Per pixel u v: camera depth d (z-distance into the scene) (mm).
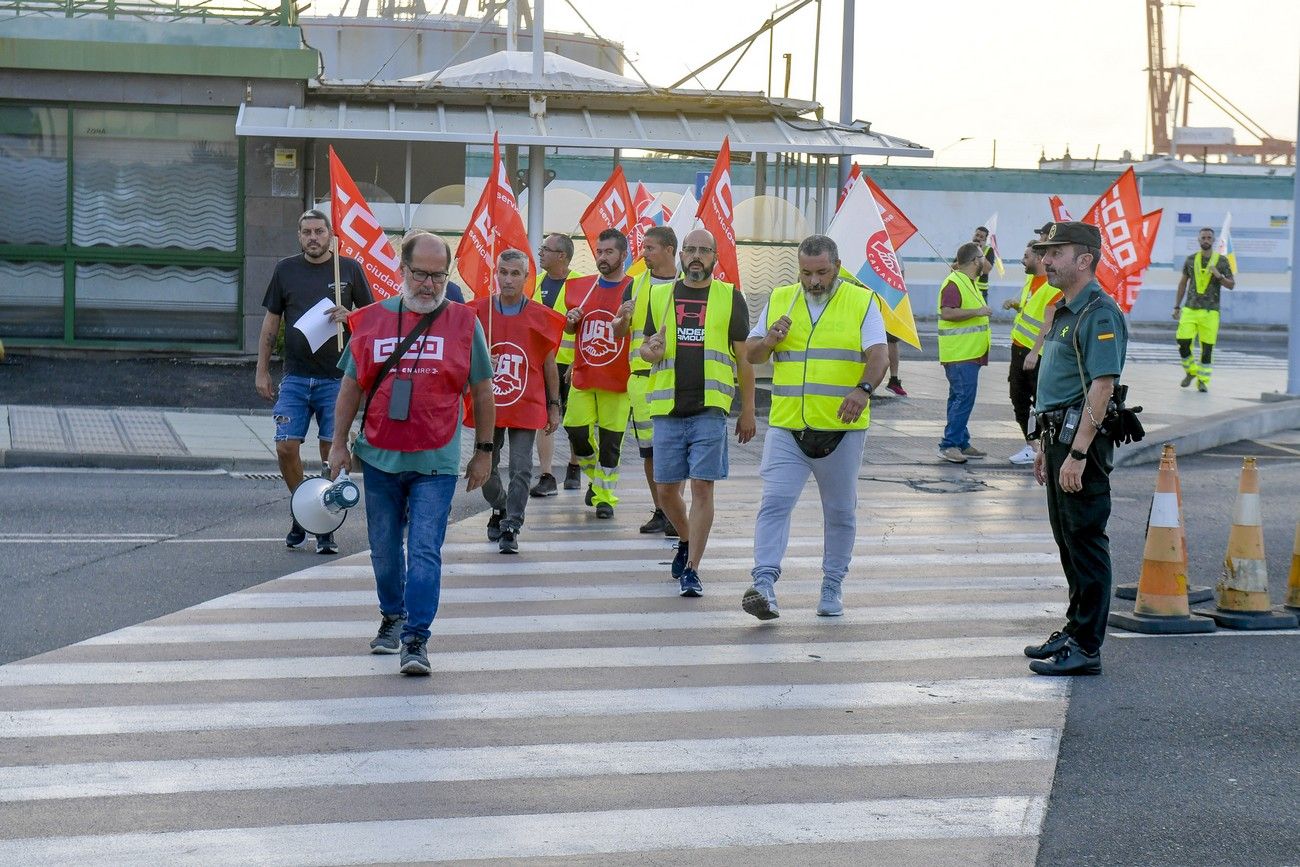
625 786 5742
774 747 6250
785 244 22047
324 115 20891
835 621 8531
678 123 22156
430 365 7195
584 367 11570
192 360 20766
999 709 6867
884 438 17359
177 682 7023
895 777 5906
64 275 20844
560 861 4992
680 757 6094
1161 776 5980
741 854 5086
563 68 24422
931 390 22562
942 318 15695
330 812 5406
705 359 8938
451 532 11188
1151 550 8602
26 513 11375
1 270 20797
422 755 6051
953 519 12258
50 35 20688
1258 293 47219
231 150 21016
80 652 7531
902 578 9805
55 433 14766
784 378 8328
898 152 22266
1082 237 7375
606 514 11953
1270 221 47000
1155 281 46938
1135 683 7355
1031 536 11492
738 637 8102
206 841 5105
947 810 5555
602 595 9094
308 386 10000
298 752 6059
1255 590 8664
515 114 21906
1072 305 7422
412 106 21812
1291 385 21531
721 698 6945
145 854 4977
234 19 21078
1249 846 5246
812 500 13203
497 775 5836
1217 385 24406
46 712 6531
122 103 20672
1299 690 7277
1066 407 7438
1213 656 7934
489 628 8188
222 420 16281
